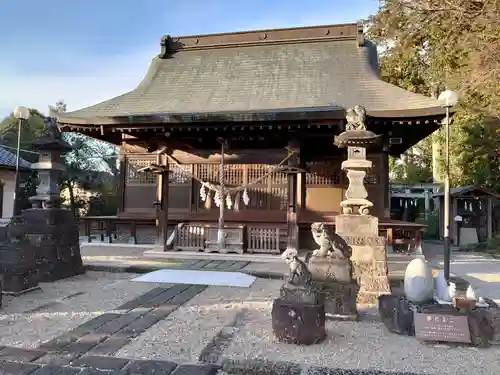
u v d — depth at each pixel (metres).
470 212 14.50
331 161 10.91
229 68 13.08
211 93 11.83
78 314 4.63
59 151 7.13
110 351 3.46
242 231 9.63
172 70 13.54
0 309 4.79
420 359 3.37
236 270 7.65
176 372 3.04
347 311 4.53
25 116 9.20
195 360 3.31
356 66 12.02
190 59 13.91
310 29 13.47
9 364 3.13
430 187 19.88
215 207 11.42
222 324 4.32
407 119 9.06
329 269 4.63
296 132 9.97
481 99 12.12
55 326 4.16
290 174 9.56
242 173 11.30
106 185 22.81
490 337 3.72
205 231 9.84
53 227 6.66
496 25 9.34
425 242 15.48
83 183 22.09
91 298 5.43
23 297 5.43
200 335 3.94
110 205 21.97
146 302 5.21
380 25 14.40
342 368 3.13
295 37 13.54
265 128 9.81
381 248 5.48
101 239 12.30
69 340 3.72
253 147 11.29
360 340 3.85
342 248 4.73
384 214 10.43
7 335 3.86
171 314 4.69
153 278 6.83
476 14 9.80
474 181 14.68
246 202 9.73
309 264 4.71
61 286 6.20
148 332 4.01
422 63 15.79
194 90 12.16
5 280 5.51
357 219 5.67
